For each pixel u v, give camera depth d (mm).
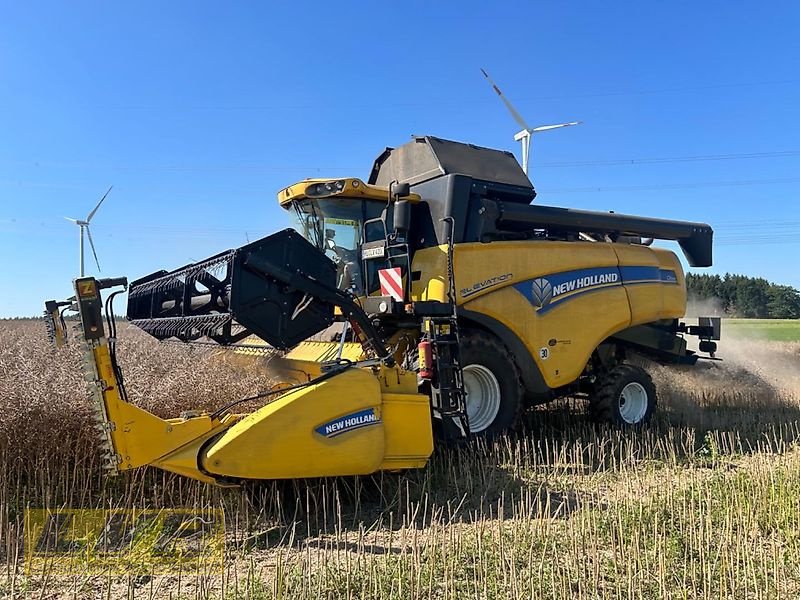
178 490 5066
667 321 9141
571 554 4027
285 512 4906
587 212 8219
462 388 5996
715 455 6410
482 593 3561
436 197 7145
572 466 6418
